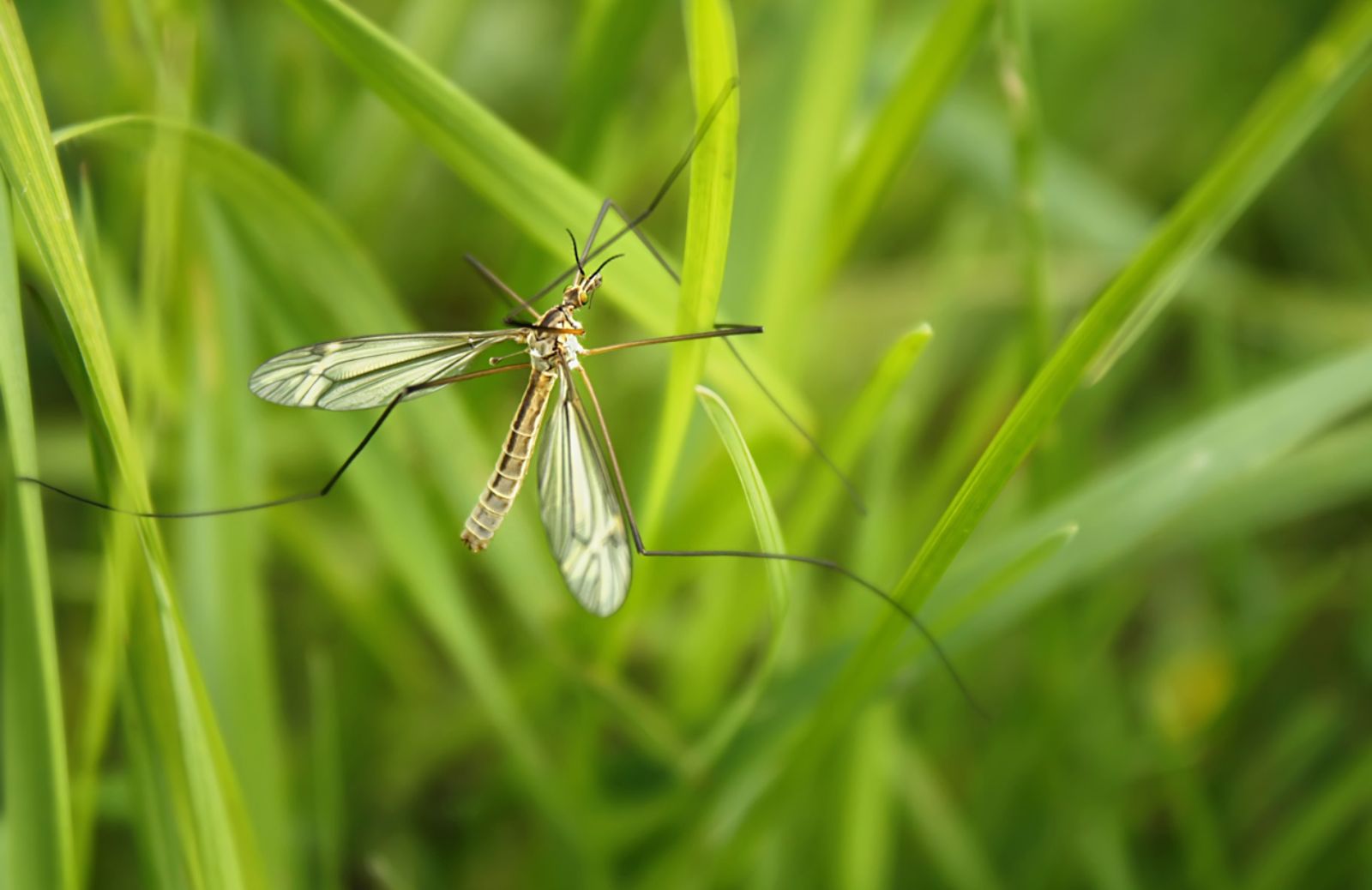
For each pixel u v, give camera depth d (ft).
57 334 0.78
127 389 0.89
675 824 0.88
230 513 0.87
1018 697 0.95
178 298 0.88
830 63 0.88
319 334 0.88
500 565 0.88
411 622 0.97
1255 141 0.80
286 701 0.97
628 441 1.00
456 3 0.97
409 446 0.91
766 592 0.90
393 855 0.94
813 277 0.89
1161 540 0.89
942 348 1.00
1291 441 0.84
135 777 0.81
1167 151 1.10
